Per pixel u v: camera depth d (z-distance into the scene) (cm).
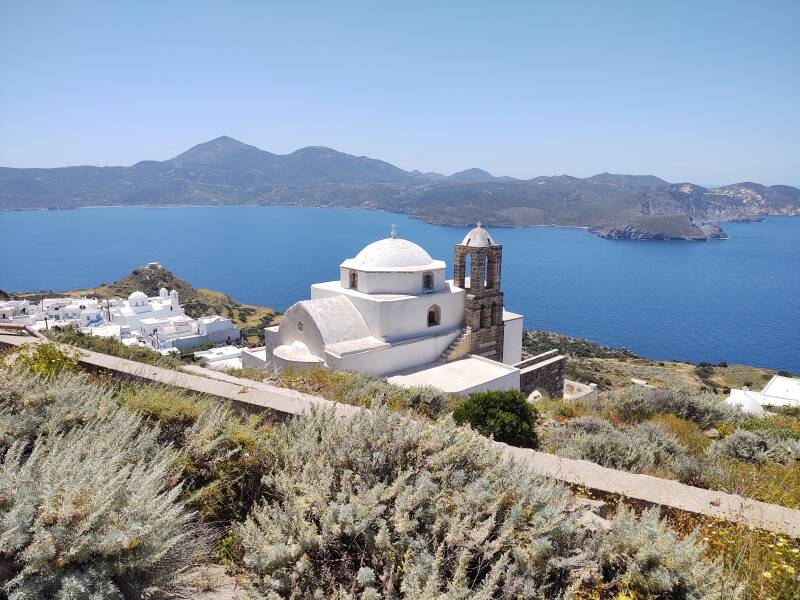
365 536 461
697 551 471
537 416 1666
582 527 521
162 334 8244
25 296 10906
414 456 589
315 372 1991
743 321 16225
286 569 441
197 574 488
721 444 1281
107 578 409
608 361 8525
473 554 448
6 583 382
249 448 657
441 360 2723
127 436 607
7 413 681
